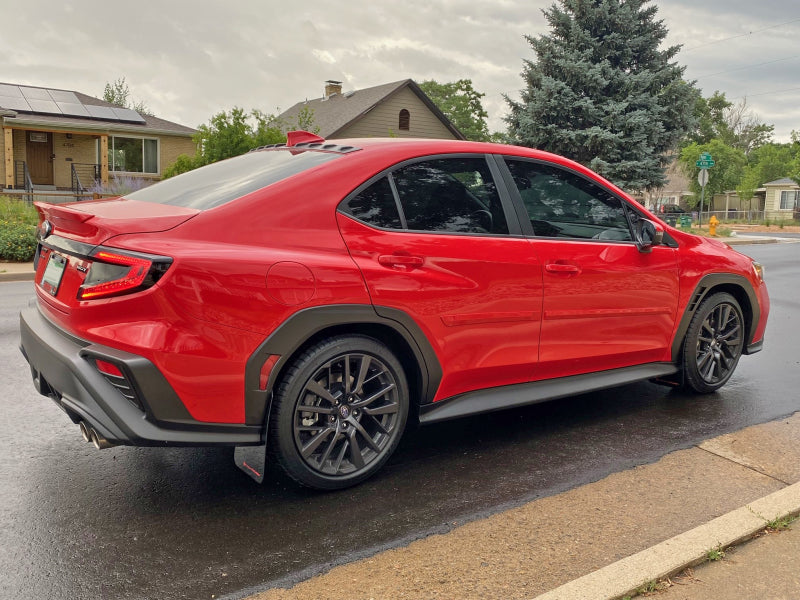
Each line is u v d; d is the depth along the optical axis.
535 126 28.38
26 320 3.31
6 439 3.84
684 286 4.48
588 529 2.89
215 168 3.76
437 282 3.33
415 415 3.48
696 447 3.87
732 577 2.49
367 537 2.81
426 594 2.40
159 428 2.75
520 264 3.63
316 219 3.09
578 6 29.05
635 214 4.31
